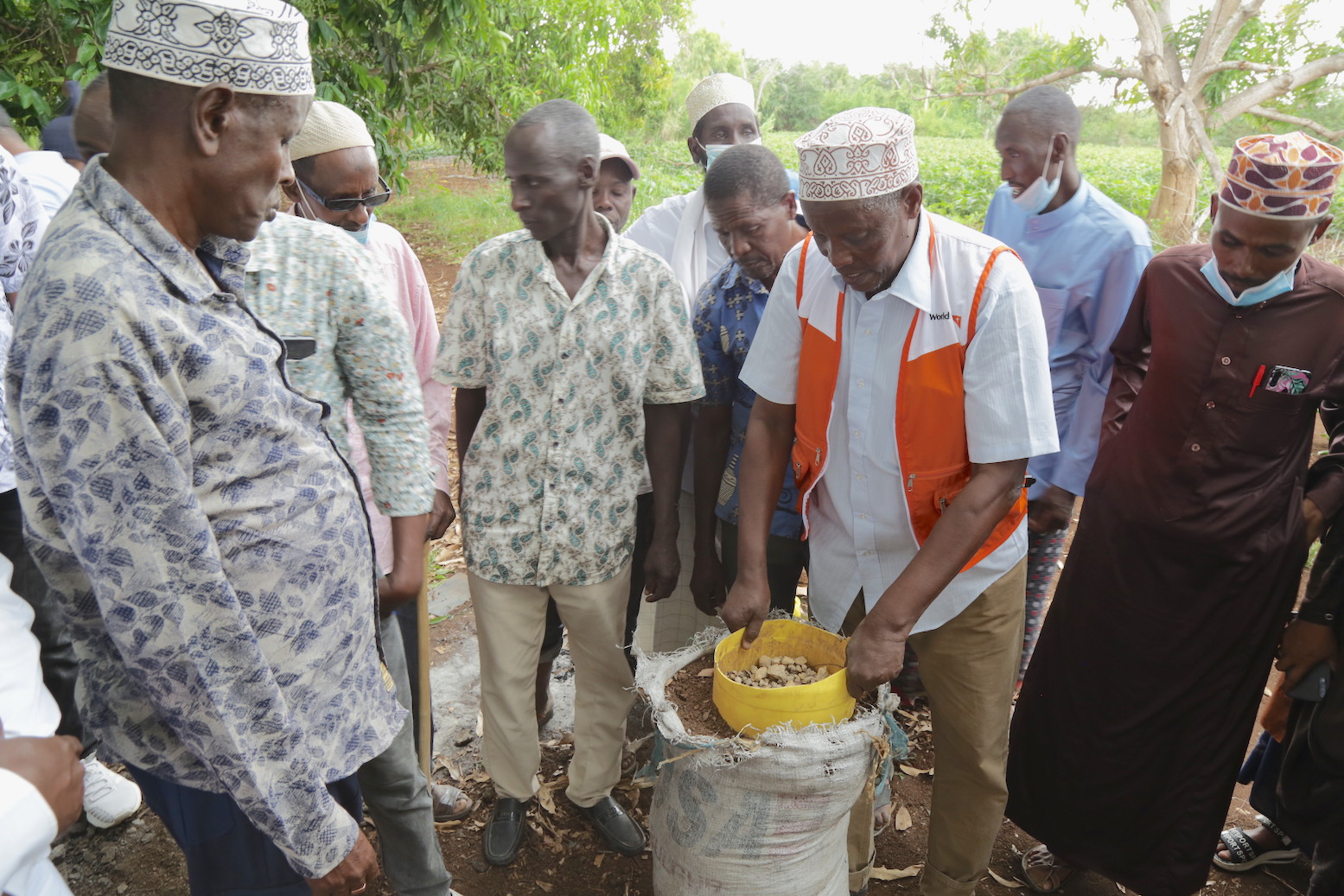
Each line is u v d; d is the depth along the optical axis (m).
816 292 2.10
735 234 2.41
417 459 1.94
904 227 1.89
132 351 1.21
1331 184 1.91
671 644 3.01
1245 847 2.69
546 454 2.37
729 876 2.08
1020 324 1.90
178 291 1.29
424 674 2.53
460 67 7.63
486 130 8.81
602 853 2.72
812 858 2.11
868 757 2.01
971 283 1.91
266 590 1.47
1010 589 2.14
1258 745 2.74
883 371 2.02
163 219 1.30
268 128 1.30
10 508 2.52
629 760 3.08
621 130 19.81
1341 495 2.21
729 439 2.71
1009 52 14.29
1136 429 2.32
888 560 2.21
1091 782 2.46
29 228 2.54
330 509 1.56
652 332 2.37
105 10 4.75
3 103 5.12
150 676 1.32
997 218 3.31
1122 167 16.92
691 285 3.09
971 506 1.94
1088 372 3.05
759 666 2.20
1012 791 2.64
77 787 1.22
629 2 16.30
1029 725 2.58
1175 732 2.35
